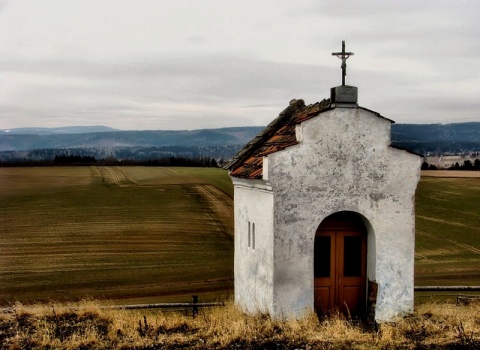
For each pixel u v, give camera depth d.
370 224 12.85
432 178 73.12
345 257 13.31
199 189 66.31
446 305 14.86
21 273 33.19
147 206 55.75
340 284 13.26
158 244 41.22
